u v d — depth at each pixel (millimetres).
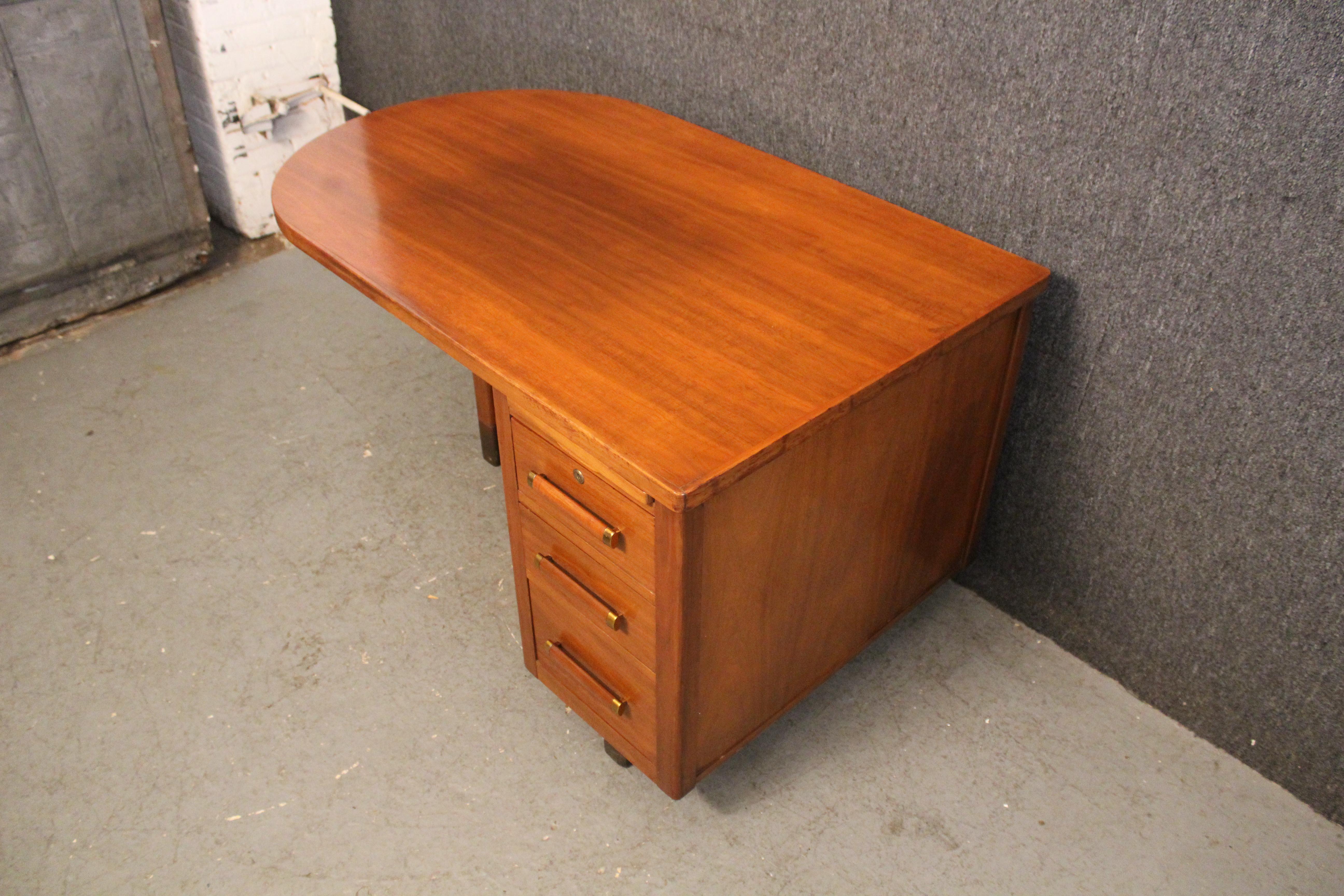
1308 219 1255
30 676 1708
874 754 1609
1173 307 1415
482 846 1483
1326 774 1512
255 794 1545
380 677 1719
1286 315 1315
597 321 1340
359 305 2562
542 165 1723
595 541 1308
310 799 1539
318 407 2252
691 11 1854
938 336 1324
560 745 1624
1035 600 1786
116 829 1497
